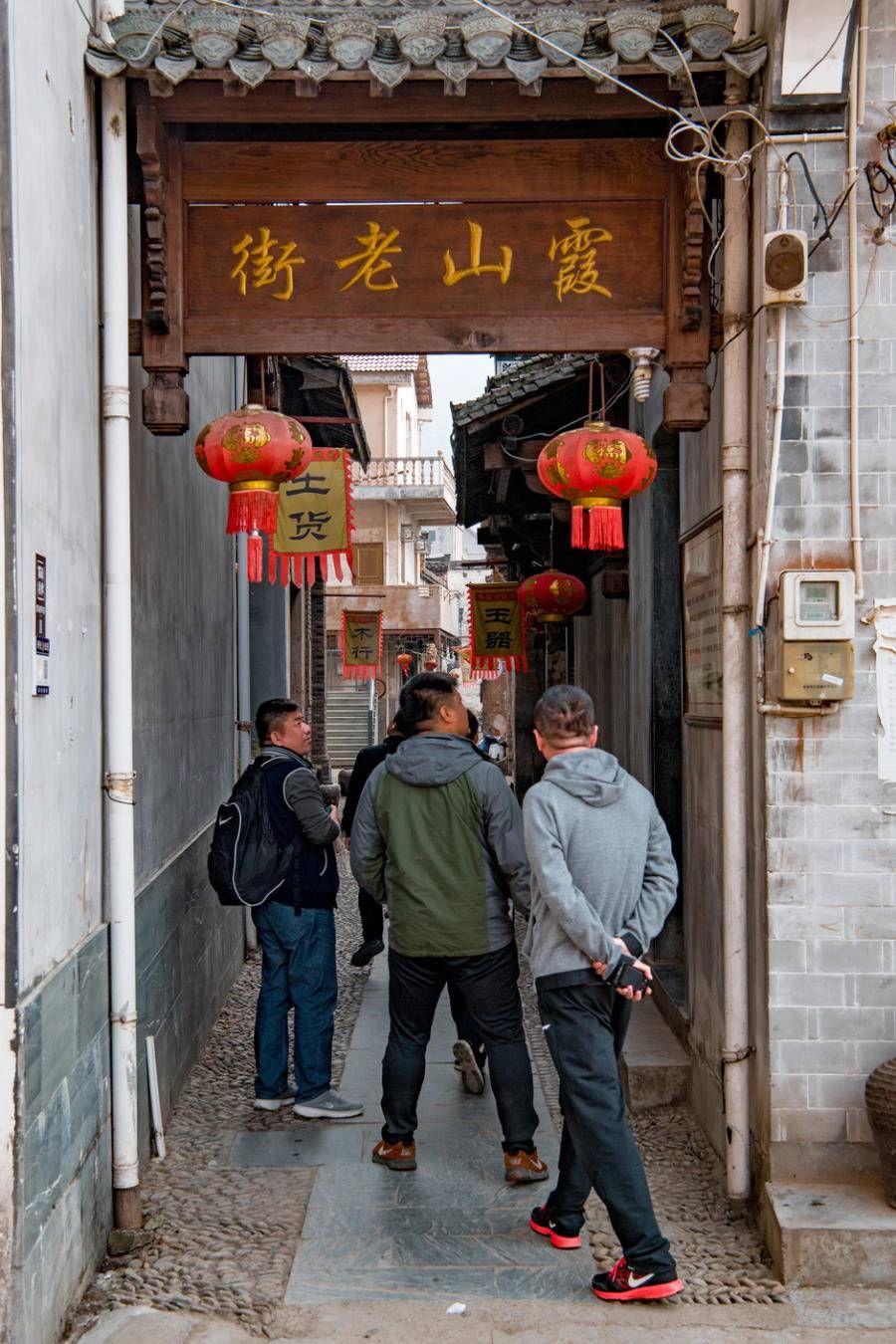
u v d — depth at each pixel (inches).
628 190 147.1
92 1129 131.0
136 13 138.3
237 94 139.9
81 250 134.3
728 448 146.7
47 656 115.0
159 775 183.2
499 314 148.2
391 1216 147.8
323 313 148.1
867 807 136.9
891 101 137.9
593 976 127.6
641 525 259.3
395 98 142.4
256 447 142.4
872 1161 136.3
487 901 157.5
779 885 137.3
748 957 145.8
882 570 137.7
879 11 137.4
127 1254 137.9
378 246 147.6
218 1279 131.3
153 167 141.4
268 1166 164.2
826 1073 136.6
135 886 161.0
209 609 250.2
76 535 129.8
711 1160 163.3
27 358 109.3
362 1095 194.5
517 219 147.9
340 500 276.1
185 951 201.0
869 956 136.8
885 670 137.0
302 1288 129.6
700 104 143.2
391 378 1093.1
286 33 135.2
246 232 147.6
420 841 158.7
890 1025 136.6
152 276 144.5
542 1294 128.3
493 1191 155.3
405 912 159.2
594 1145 125.3
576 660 457.7
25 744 106.0
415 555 1155.3
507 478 314.5
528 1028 234.2
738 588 146.1
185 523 215.0
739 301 145.6
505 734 719.1
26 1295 103.0
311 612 535.2
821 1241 126.3
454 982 163.9
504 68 136.9
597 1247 139.2
